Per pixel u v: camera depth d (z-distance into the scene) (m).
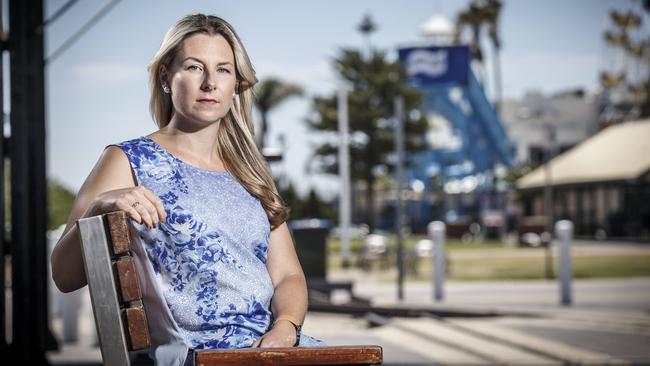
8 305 13.01
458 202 101.75
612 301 18.97
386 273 32.19
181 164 2.78
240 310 2.72
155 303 2.67
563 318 15.97
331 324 16.06
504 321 15.94
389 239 73.12
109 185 2.68
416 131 81.94
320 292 20.03
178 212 2.69
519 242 58.66
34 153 8.98
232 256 2.74
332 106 81.25
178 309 2.66
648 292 21.28
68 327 13.23
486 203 81.12
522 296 20.73
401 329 14.99
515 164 97.75
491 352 11.94
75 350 12.20
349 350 2.48
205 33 2.83
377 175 83.38
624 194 64.38
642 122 60.69
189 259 2.68
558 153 106.81
